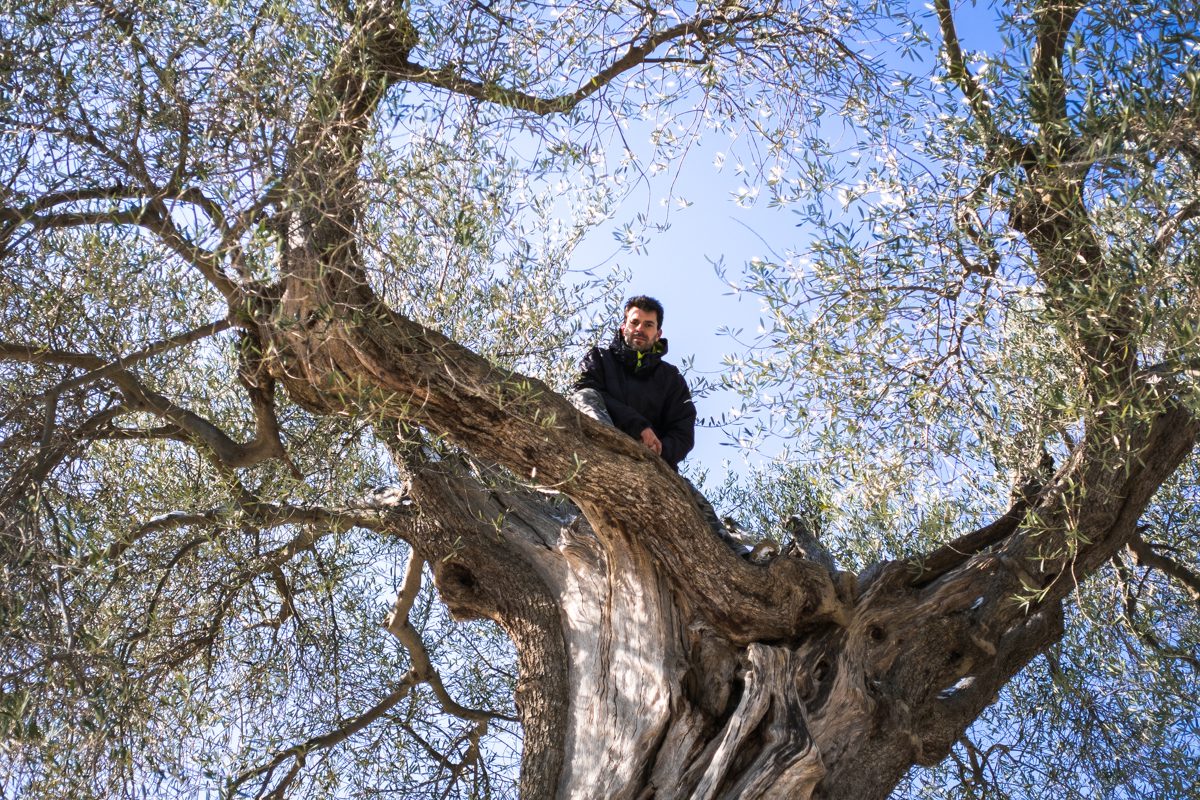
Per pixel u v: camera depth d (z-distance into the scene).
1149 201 4.00
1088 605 7.32
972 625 6.01
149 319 4.80
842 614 5.85
